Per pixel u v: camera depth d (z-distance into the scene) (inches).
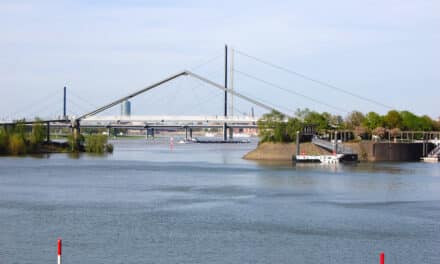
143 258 2436.0
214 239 2780.5
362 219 3324.3
